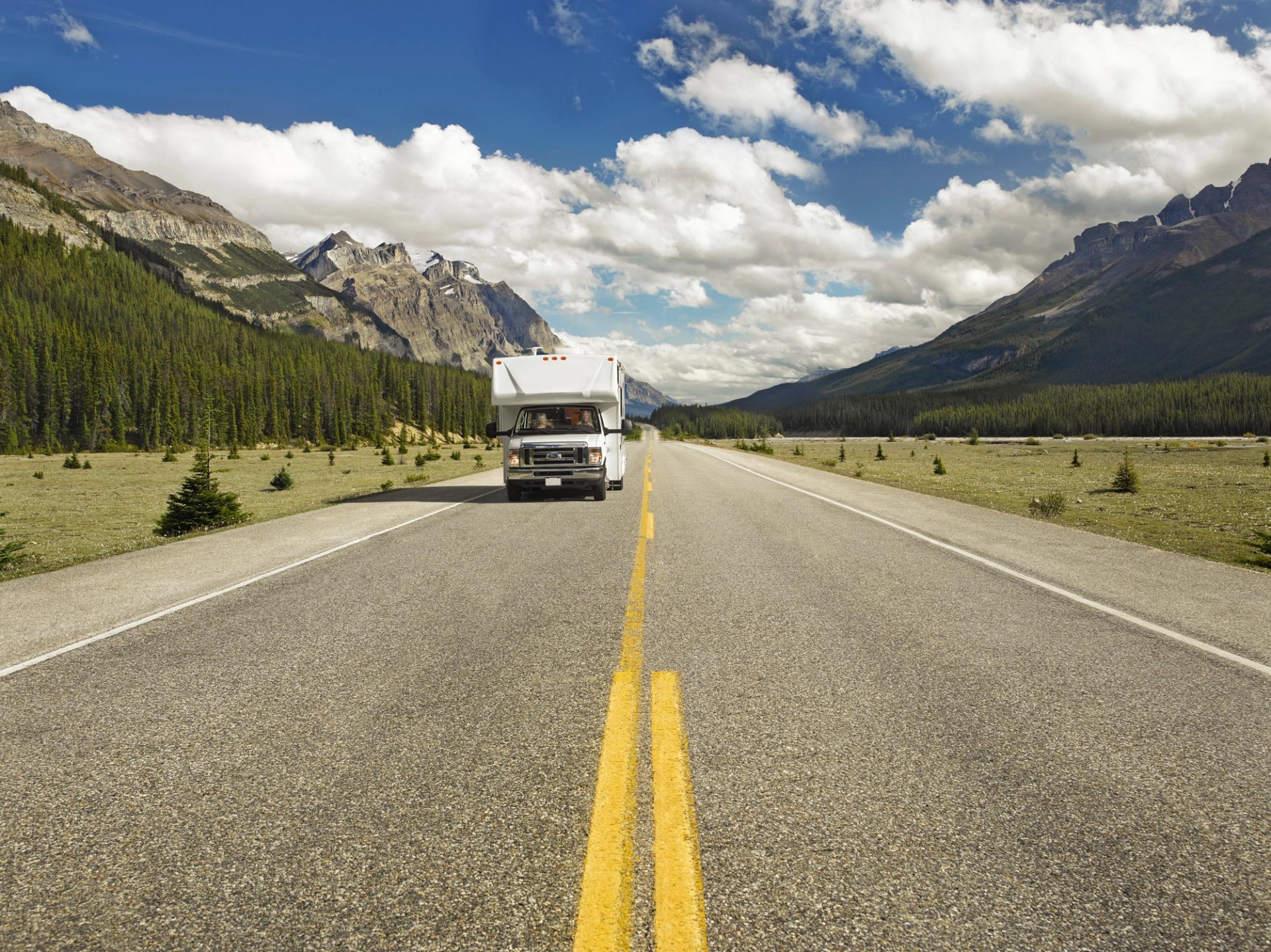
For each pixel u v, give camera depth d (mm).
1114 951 2014
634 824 2682
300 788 3006
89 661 4879
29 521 19031
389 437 140375
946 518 12555
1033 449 80438
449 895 2271
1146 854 2502
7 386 103125
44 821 2766
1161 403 169625
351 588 7195
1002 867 2414
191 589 7281
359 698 4094
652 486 20219
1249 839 2598
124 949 2045
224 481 37000
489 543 10094
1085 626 5613
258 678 4465
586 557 8859
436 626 5707
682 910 2180
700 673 4473
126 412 115500
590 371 16750
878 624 5648
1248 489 22219
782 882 2326
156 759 3305
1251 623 5703
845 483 21297
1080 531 11000
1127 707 3895
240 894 2299
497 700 4023
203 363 133625
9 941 2080
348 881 2357
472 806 2830
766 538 10289
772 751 3318
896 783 3012
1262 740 3475
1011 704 3941
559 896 2260
